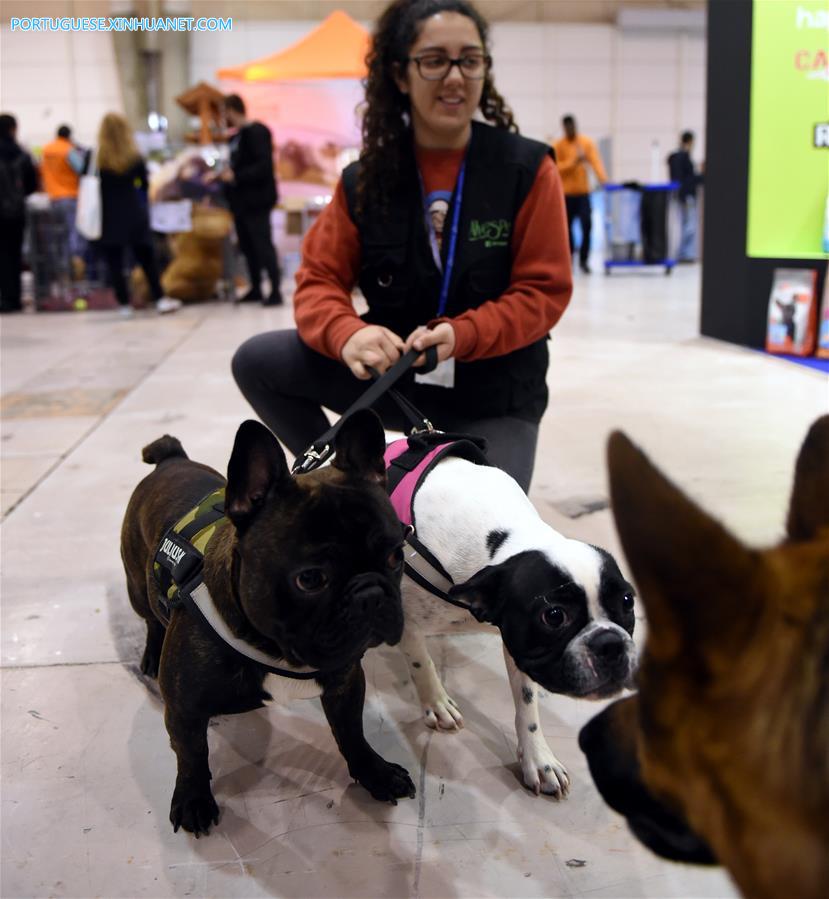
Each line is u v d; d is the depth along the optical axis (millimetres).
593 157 14547
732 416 5164
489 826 2023
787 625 745
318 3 17516
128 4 16750
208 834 2012
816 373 6258
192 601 1882
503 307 2879
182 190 11008
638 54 18656
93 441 4984
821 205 6918
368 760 2123
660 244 14672
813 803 703
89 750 2314
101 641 2850
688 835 941
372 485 1818
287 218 13625
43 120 17469
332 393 3172
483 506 2141
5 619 2992
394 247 2984
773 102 6855
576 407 5465
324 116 14773
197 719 1955
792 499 945
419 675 2385
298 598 1657
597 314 9672
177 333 8836
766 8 6781
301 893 1837
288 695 1963
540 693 2557
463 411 3033
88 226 9977
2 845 1979
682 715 776
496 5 18094
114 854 1954
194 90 13195
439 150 2955
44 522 3832
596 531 3533
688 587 724
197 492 2303
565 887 1837
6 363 7410
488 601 1949
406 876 1876
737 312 7449
